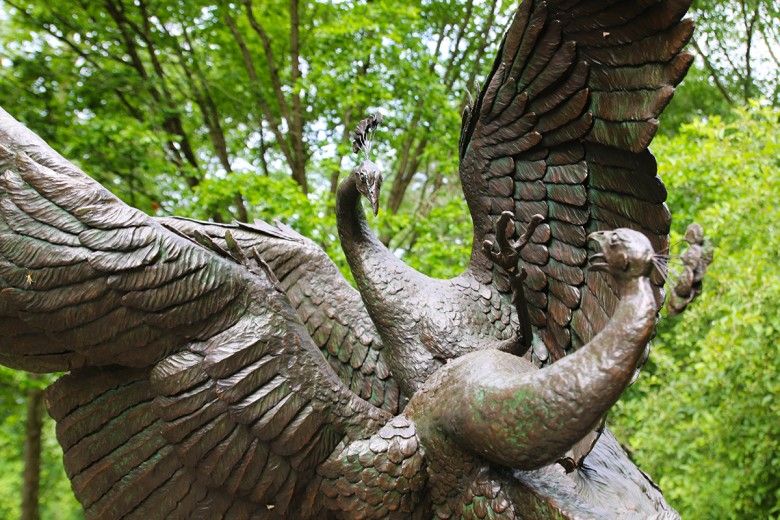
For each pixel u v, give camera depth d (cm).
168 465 265
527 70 277
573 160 283
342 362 317
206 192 821
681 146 865
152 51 1002
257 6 1081
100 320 244
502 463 246
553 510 253
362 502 264
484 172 303
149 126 990
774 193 682
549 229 294
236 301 256
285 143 986
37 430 1029
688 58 233
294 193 798
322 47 903
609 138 265
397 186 1026
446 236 951
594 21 252
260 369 255
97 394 269
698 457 695
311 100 1049
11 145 243
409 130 930
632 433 847
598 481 281
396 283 314
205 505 268
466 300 311
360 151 330
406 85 892
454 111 895
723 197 838
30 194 240
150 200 959
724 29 1231
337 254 786
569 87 270
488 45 1015
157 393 254
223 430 254
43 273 238
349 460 263
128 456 268
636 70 250
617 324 216
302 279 325
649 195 264
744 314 646
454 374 265
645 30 241
